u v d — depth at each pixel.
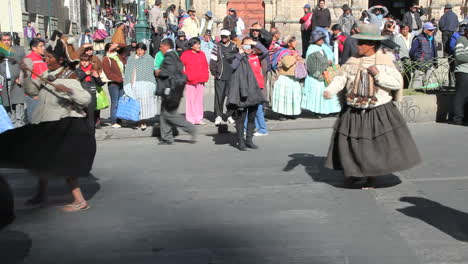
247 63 8.55
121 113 10.30
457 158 7.73
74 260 4.45
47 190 6.65
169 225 5.21
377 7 16.70
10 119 11.00
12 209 4.27
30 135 5.25
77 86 5.34
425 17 28.83
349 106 6.04
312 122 10.90
